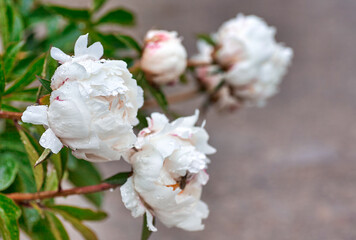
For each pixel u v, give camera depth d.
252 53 1.08
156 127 0.81
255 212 1.86
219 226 1.80
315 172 2.05
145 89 0.99
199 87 1.17
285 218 1.82
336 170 2.06
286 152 2.20
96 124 0.74
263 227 1.79
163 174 0.81
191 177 0.81
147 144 0.79
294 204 1.88
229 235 1.76
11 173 0.88
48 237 0.91
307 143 2.26
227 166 2.11
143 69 0.96
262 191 1.96
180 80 1.09
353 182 1.99
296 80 2.79
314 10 3.55
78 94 0.74
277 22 3.38
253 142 2.28
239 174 2.06
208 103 1.19
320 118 2.46
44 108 0.75
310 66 2.92
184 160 0.80
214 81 1.15
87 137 0.74
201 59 1.16
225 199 1.92
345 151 2.19
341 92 2.68
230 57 1.08
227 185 2.00
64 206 0.90
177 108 2.44
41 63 0.86
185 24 3.24
